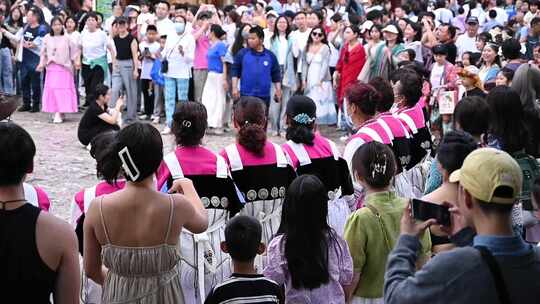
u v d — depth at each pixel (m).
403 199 5.94
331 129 18.42
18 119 18.48
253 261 5.46
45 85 18.14
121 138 5.06
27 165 4.38
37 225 4.34
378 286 5.82
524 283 3.67
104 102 15.22
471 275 3.65
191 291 6.04
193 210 5.29
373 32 16.77
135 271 5.11
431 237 5.33
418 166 8.41
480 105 7.09
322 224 5.62
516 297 3.65
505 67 12.29
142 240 5.10
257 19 19.52
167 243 5.15
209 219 6.27
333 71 18.41
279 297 5.41
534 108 7.77
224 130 17.67
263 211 6.85
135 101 18.56
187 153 6.33
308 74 17.33
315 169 7.12
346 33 16.94
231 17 19.55
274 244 5.71
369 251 5.77
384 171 5.83
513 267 3.68
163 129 17.75
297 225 5.57
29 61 19.27
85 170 13.73
